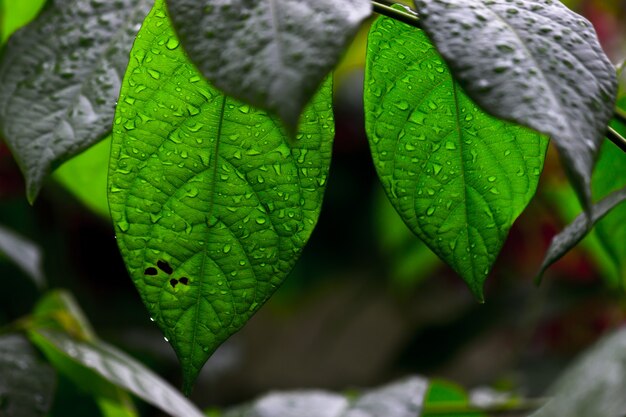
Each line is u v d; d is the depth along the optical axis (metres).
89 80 0.55
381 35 0.54
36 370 0.67
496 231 0.56
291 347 2.38
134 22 0.56
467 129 0.55
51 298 0.75
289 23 0.48
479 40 0.50
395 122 0.55
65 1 0.56
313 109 0.53
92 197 0.73
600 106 0.50
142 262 0.54
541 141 0.55
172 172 0.53
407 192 0.56
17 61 0.56
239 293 0.54
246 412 0.78
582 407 0.60
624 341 0.63
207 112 0.53
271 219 0.54
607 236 0.68
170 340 0.54
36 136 0.54
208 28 0.49
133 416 0.72
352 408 0.76
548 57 0.50
